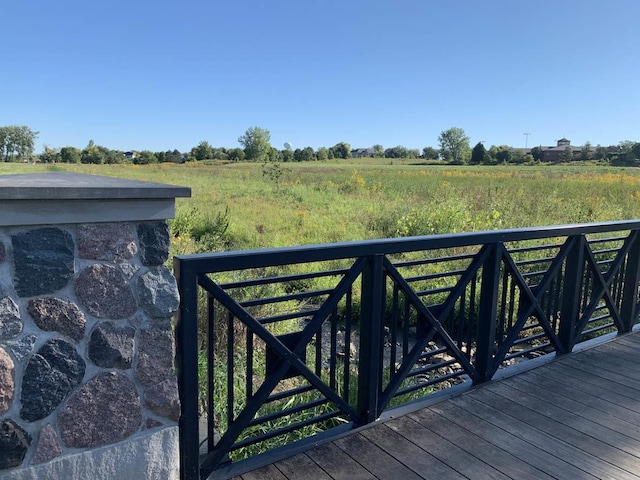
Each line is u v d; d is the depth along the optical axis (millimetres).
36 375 1541
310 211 13359
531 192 16797
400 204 14133
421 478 2098
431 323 2734
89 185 1556
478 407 2766
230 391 2113
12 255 1466
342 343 5316
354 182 22375
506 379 3152
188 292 1840
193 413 1935
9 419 1521
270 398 2184
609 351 3688
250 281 2062
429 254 7891
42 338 1543
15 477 1555
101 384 1669
